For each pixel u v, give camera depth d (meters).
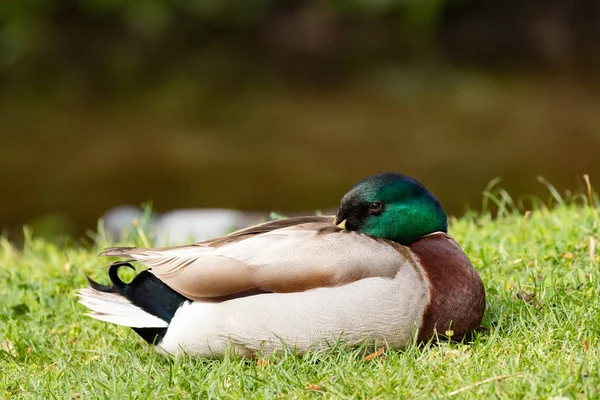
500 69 25.28
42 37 28.44
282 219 5.87
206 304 5.27
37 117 22.17
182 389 5.04
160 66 27.62
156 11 28.97
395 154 17.78
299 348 5.22
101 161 18.34
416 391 4.71
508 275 6.60
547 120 19.50
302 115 21.34
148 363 5.47
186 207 15.57
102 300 5.55
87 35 28.77
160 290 5.47
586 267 6.45
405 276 5.24
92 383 5.16
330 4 29.00
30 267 7.81
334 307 5.14
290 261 5.21
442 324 5.33
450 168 16.50
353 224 5.72
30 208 15.76
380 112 21.16
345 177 16.72
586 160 16.41
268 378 5.04
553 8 27.53
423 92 23.03
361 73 25.72
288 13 29.33
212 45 29.14
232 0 29.20
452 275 5.36
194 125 21.00
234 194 16.06
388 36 28.23
